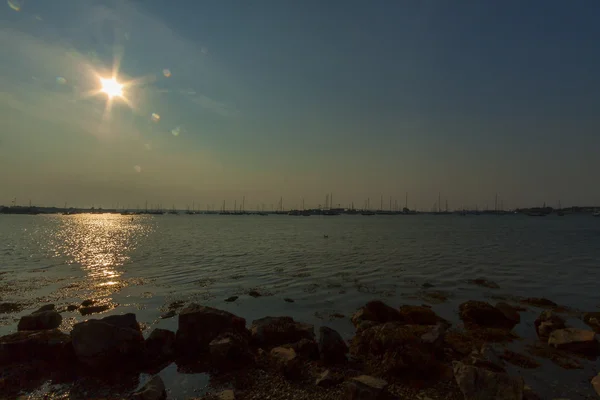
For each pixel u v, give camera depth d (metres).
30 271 26.42
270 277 23.89
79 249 41.38
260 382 9.45
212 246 45.06
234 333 11.38
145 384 8.82
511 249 41.09
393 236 63.75
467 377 8.64
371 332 11.55
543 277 23.97
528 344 12.12
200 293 19.44
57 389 9.27
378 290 20.11
